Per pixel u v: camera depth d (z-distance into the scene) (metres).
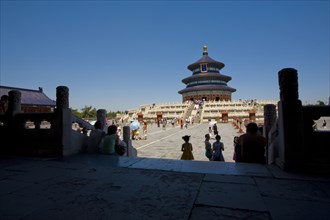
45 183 5.17
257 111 65.94
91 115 87.00
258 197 4.23
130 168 6.52
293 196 4.27
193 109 73.88
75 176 5.72
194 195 4.37
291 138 5.85
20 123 8.91
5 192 4.60
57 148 8.24
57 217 3.50
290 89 5.94
